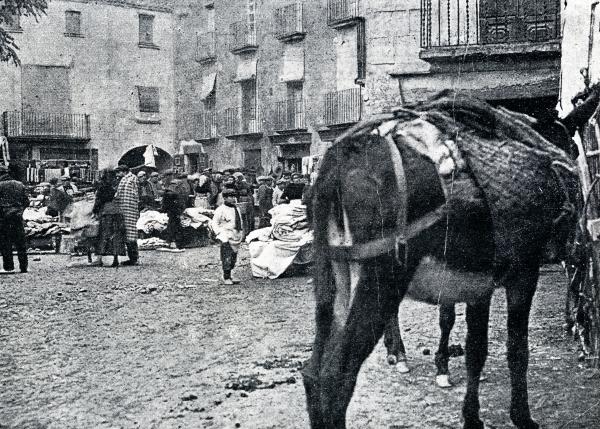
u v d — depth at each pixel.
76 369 6.95
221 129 36.09
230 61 35.41
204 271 15.50
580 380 6.23
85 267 16.48
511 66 13.31
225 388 6.21
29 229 20.55
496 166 4.55
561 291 10.73
